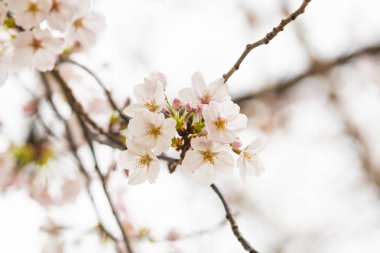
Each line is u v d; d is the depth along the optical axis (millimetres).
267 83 1780
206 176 862
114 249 1062
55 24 916
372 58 1917
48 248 1098
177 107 869
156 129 856
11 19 933
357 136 2021
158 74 877
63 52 998
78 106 985
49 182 1139
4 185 1139
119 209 1083
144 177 865
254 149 875
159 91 864
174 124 853
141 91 871
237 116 858
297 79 1820
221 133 849
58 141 1133
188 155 854
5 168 1135
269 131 1928
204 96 868
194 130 863
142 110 866
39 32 924
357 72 1965
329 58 1886
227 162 861
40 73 1077
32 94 1086
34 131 1139
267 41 850
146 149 860
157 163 862
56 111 1080
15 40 920
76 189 1141
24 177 1142
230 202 2160
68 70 1067
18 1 905
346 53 1866
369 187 2068
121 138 967
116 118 977
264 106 1865
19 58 930
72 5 923
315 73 1829
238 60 863
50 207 1135
